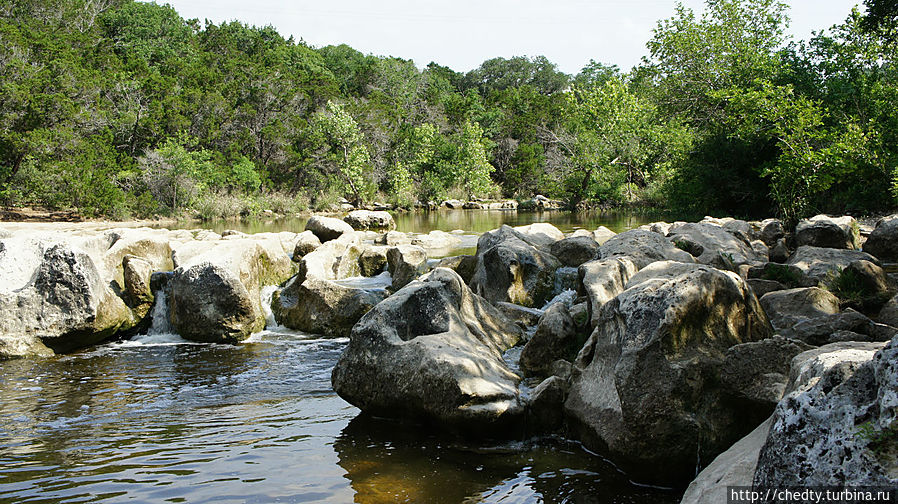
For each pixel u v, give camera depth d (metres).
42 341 10.41
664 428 5.18
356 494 5.30
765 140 24.55
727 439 5.19
